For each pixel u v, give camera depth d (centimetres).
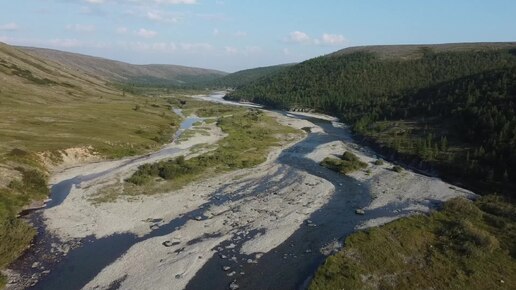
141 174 7588
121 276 4253
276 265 4559
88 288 4022
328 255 4775
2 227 4994
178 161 8569
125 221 5638
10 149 7656
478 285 4100
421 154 9131
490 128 8994
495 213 6031
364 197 6856
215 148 10262
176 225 5566
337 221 5794
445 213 5991
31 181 6619
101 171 8012
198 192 6931
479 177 7606
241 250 4875
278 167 8744
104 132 10450
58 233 5191
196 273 4350
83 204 6200
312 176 8000
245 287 4122
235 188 7212
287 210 6188
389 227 5431
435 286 4088
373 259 4597
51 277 4184
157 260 4591
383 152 10288
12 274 4200
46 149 8150
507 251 4756
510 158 7619
